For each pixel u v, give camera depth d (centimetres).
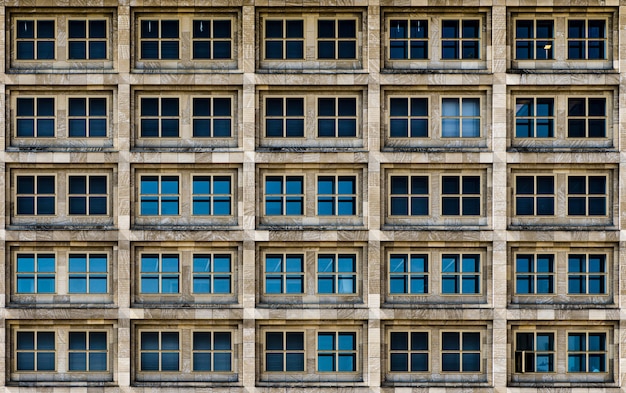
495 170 2880
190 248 2920
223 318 2872
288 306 2886
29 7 2916
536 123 2942
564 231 2873
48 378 2903
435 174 2934
